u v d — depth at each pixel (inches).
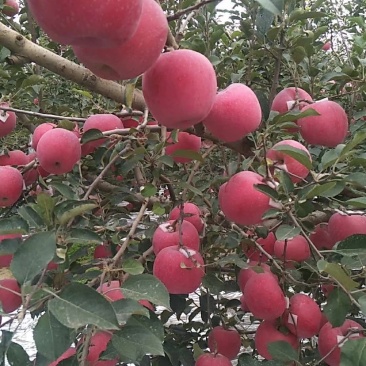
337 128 66.8
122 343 43.1
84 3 30.5
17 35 60.6
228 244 71.4
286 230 54.2
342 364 45.6
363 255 54.0
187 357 78.7
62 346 37.5
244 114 55.0
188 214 63.9
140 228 88.7
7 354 45.9
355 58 81.2
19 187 77.8
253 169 65.4
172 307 79.7
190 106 46.5
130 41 36.7
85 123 80.6
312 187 55.2
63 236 50.3
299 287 75.6
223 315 84.4
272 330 64.3
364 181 53.7
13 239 49.3
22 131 117.7
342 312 52.2
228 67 96.1
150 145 74.4
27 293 39.4
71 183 79.2
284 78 96.0
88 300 36.5
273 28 75.9
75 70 63.6
